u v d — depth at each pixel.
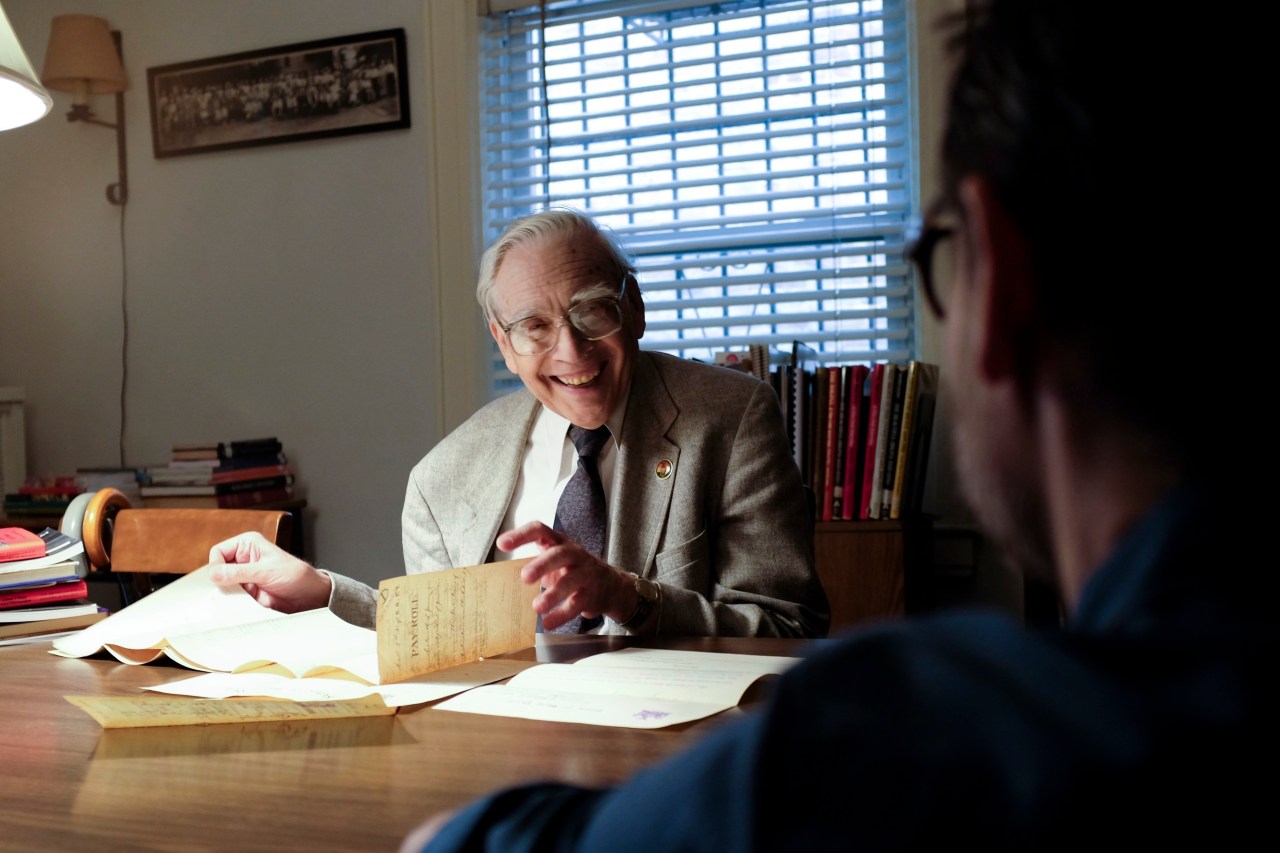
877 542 2.25
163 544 1.70
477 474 1.61
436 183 2.94
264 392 3.14
